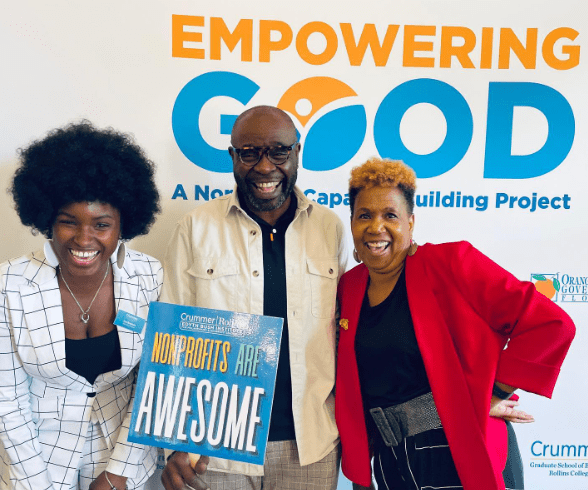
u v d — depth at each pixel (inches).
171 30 62.5
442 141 66.6
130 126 63.9
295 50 63.9
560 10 64.9
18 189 47.3
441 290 47.8
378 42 64.3
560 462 71.6
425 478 48.0
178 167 65.1
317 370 52.6
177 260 52.8
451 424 46.2
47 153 45.5
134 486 51.3
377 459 53.8
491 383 45.8
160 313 47.3
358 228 47.9
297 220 53.2
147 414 46.9
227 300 51.4
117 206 46.4
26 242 65.6
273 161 49.1
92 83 62.8
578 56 66.0
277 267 52.3
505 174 67.6
